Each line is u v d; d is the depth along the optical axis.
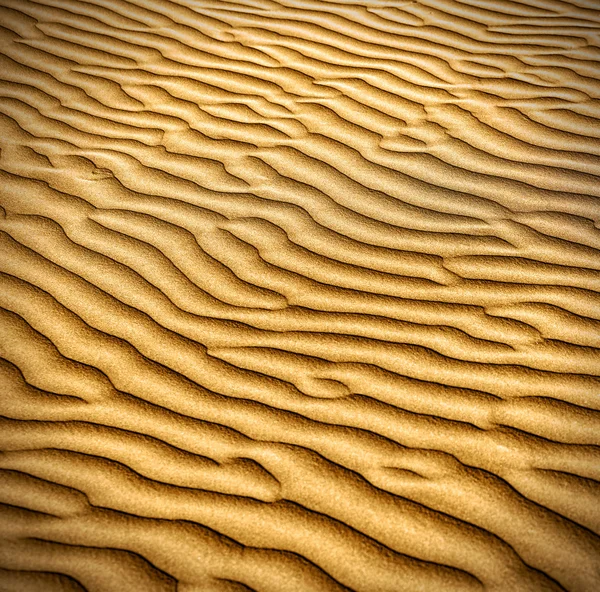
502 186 3.17
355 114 3.67
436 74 3.98
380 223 2.98
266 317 2.54
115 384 2.29
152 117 3.70
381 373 2.32
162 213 3.04
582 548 1.82
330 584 1.75
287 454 2.07
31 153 3.41
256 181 3.23
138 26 4.56
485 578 1.76
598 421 2.14
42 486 1.99
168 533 1.87
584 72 3.97
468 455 2.05
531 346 2.40
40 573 1.78
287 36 4.40
